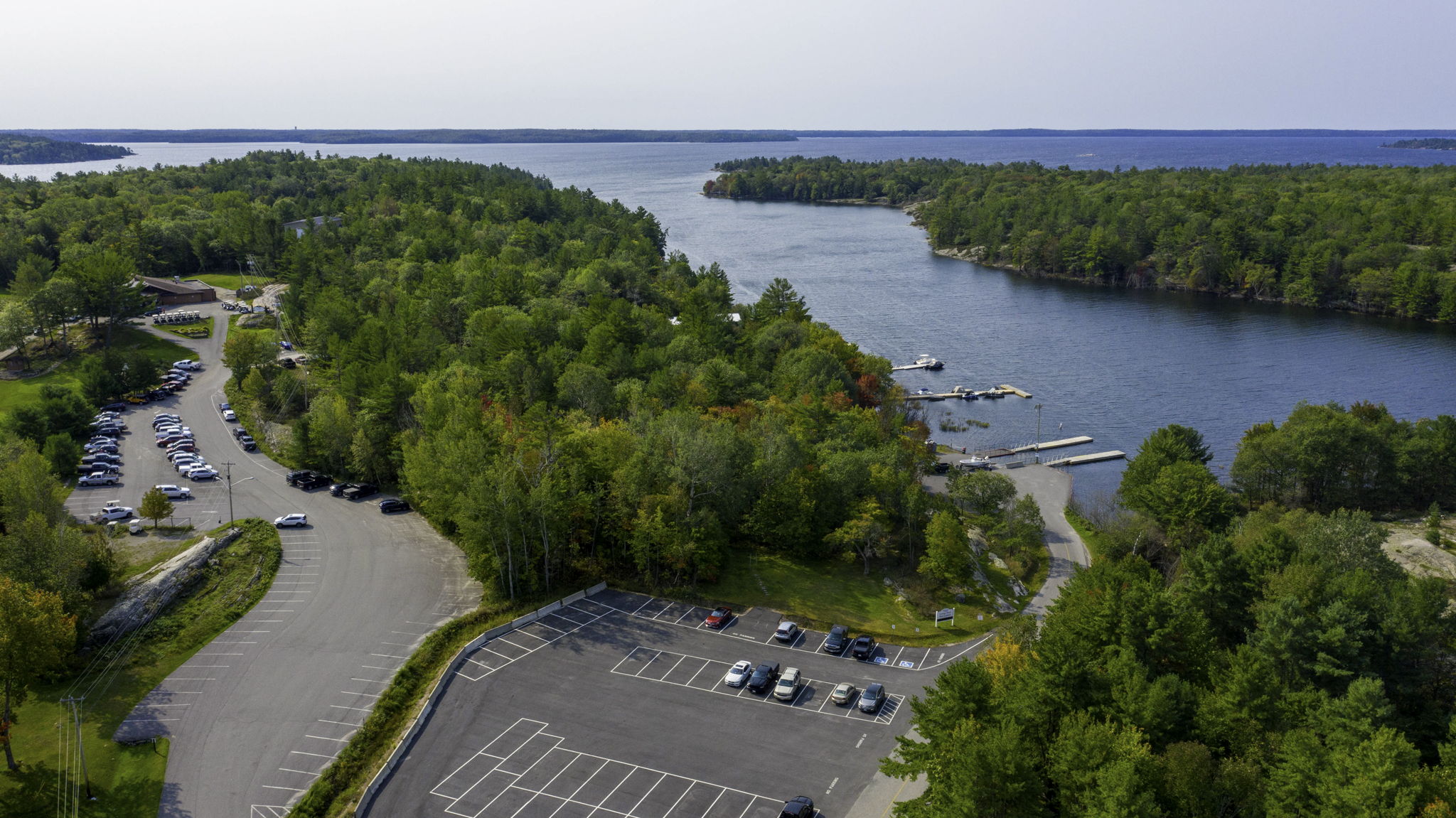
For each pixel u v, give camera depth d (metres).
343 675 83.88
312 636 90.38
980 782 56.84
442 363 167.00
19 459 106.88
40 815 66.12
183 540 109.69
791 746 75.12
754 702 81.31
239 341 174.25
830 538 109.44
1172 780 59.50
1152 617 77.50
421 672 84.50
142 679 83.31
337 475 135.12
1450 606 103.12
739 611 98.75
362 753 73.31
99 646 87.38
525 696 81.56
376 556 108.38
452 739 75.25
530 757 73.06
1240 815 59.81
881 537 113.38
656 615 97.25
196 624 92.00
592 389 145.25
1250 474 148.62
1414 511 145.50
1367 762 57.16
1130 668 68.31
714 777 70.88
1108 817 53.56
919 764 64.19
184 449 142.62
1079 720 62.47
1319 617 78.38
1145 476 135.12
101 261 198.38
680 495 104.81
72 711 78.19
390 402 134.62
